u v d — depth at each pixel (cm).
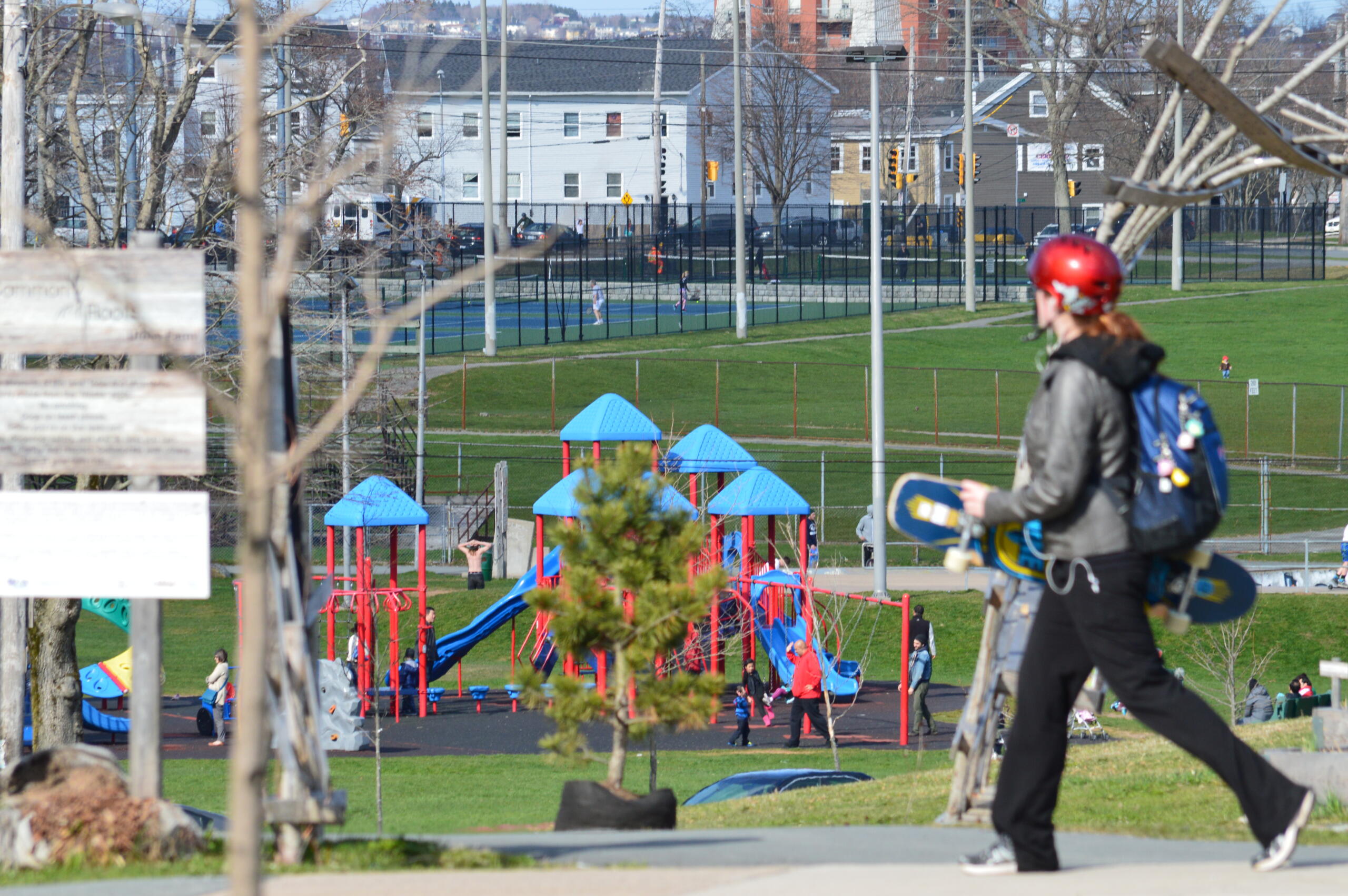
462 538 17562
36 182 8450
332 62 9188
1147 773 5000
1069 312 1934
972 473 17875
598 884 2006
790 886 1977
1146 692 1950
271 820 2305
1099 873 2056
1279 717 9481
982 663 2975
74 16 8700
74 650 8350
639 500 4484
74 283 2264
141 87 8319
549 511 12125
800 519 12031
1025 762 2055
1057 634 2019
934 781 5466
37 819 2370
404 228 9056
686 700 4347
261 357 1446
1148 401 1884
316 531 18350
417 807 7588
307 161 7894
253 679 1418
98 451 2294
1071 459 1873
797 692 9912
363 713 10919
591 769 8950
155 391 2288
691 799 5900
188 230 9450
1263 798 1980
